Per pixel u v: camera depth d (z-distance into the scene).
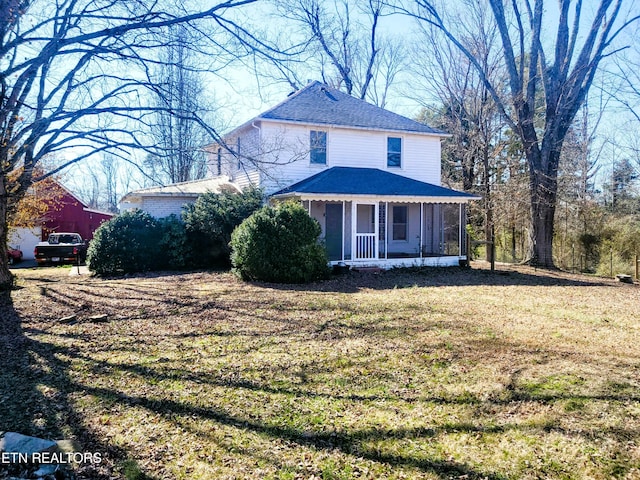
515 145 25.16
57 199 22.20
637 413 3.90
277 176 16.42
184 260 15.09
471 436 3.53
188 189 18.27
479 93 21.62
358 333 6.75
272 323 7.40
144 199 17.70
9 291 10.42
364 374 4.93
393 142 18.80
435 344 6.12
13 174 10.47
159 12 5.24
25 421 3.75
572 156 24.64
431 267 16.14
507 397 4.26
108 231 14.38
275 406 4.09
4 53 4.60
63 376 4.86
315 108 18.05
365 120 18.27
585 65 16.92
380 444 3.40
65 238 21.45
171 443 3.41
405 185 16.62
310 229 12.45
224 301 9.32
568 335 6.65
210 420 3.80
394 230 18.89
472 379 4.75
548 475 2.99
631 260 18.80
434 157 19.56
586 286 12.62
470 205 22.55
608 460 3.16
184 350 5.88
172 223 15.34
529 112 17.92
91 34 4.93
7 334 6.68
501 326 7.23
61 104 5.95
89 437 3.49
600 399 4.20
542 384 4.59
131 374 4.93
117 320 7.64
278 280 12.21
